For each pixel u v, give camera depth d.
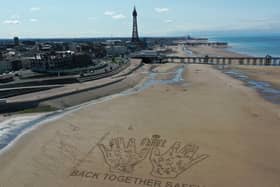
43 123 57.34
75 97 77.00
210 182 34.12
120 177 35.78
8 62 119.81
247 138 46.62
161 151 42.50
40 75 104.19
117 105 69.94
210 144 44.47
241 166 37.66
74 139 47.91
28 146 45.50
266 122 54.44
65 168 38.28
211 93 80.62
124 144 45.34
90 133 50.53
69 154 42.34
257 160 39.16
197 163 38.69
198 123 54.28
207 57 173.25
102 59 169.25
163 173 36.44
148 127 52.75
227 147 43.28
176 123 54.66
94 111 64.75
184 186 33.56
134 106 68.44
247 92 81.06
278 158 39.72
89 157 41.28
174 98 75.88
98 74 113.00
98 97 80.88
